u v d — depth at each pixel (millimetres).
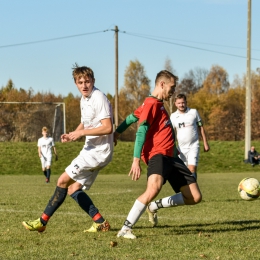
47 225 20188
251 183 20344
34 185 50750
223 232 18156
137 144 16547
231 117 187000
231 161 93438
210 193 38531
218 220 21781
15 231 18719
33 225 17922
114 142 18328
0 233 18250
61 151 95625
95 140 17625
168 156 17266
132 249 14688
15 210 26234
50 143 57125
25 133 116688
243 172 85438
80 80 17312
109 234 17656
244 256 13688
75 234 17812
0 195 36562
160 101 17188
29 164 88500
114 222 21016
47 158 56719
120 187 46594
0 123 116125
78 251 14469
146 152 17328
